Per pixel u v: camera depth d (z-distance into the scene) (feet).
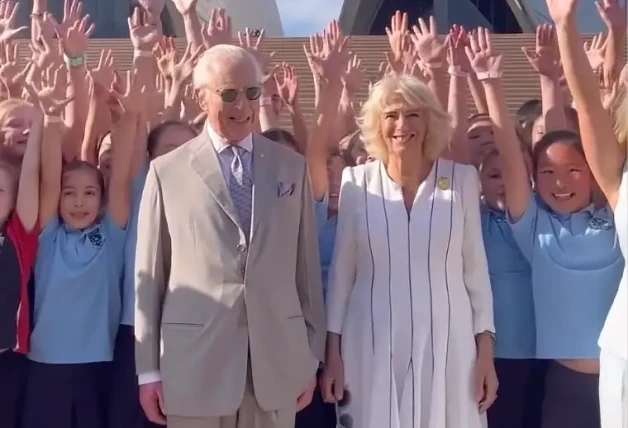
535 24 97.45
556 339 12.71
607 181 11.36
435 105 12.02
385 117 11.97
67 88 15.69
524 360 13.65
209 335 11.16
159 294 11.55
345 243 12.29
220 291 11.21
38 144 13.60
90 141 15.93
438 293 11.82
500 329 13.53
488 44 13.43
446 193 11.99
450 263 11.94
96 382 13.80
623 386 10.58
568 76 11.39
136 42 17.25
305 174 11.93
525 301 13.48
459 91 15.15
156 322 11.48
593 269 12.60
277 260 11.43
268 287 11.34
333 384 12.23
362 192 12.25
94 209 13.82
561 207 13.08
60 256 13.55
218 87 11.30
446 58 16.25
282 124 26.71
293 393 11.57
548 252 12.86
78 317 13.43
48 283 13.46
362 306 12.07
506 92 42.24
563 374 12.88
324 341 11.98
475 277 12.12
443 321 11.80
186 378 11.12
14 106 14.56
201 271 11.25
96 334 13.56
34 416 13.38
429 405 11.72
